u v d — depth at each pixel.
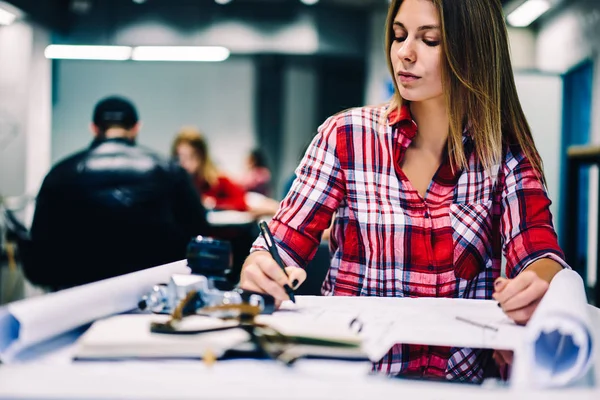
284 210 1.26
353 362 0.68
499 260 1.29
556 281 0.88
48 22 9.12
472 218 1.24
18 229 4.12
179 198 2.93
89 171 2.79
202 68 11.41
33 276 2.88
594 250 6.59
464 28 1.17
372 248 1.25
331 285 1.34
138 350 0.67
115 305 0.86
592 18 7.27
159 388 0.55
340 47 9.63
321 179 1.27
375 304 1.02
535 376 0.64
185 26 9.54
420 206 1.25
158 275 0.98
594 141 7.34
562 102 8.61
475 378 0.84
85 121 10.82
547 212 1.21
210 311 0.79
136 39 9.53
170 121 11.46
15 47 8.94
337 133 1.29
